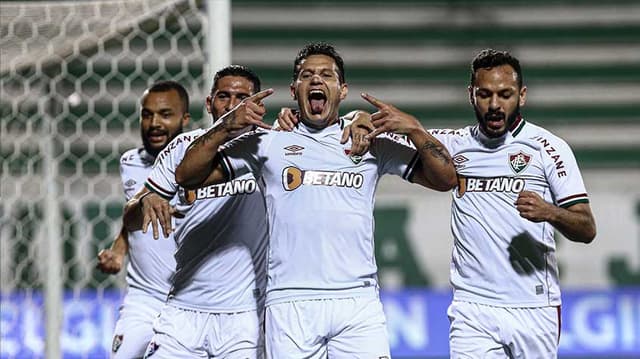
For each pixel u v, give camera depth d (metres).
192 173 13.77
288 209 13.93
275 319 13.91
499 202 14.65
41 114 21.66
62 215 28.17
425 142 13.60
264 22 37.56
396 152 14.24
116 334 17.03
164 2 19.22
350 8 38.09
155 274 17.05
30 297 23.22
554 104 37.44
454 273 14.98
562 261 30.64
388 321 27.78
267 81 36.66
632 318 28.53
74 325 24.81
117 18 19.84
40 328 23.00
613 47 38.06
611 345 28.38
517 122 14.88
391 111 13.62
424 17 38.22
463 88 37.34
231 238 15.32
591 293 28.61
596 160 36.91
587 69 37.84
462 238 14.83
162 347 15.38
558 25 38.31
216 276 15.32
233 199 15.32
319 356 13.99
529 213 13.73
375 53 37.84
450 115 37.12
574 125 37.22
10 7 20.20
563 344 28.34
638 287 30.17
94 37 20.20
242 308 15.30
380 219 30.16
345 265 13.86
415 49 37.94
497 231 14.61
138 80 33.34
